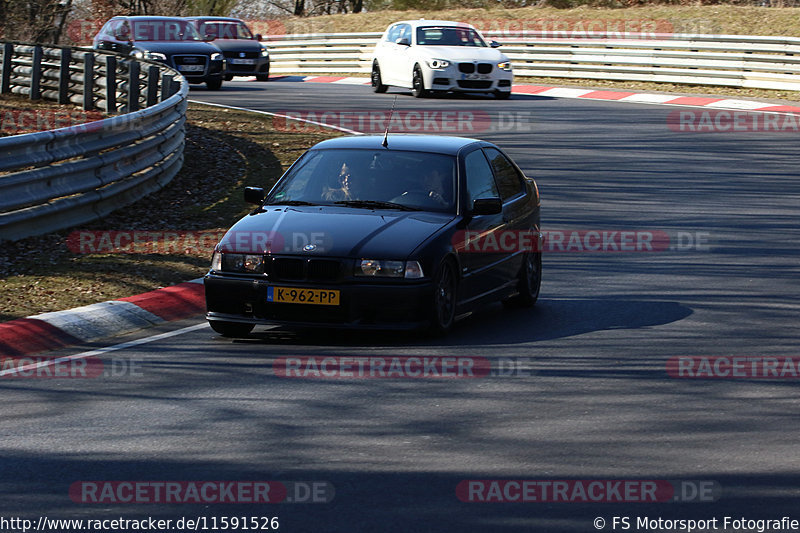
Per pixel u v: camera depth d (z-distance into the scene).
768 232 50.00
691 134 77.69
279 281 31.39
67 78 89.25
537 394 26.33
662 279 41.50
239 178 61.28
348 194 34.56
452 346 31.44
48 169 45.38
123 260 42.00
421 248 31.52
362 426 23.73
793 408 25.17
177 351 30.97
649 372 28.45
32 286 37.56
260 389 26.78
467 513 18.66
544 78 119.19
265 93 104.88
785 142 74.69
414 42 101.94
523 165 66.62
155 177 57.50
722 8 124.62
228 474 20.66
